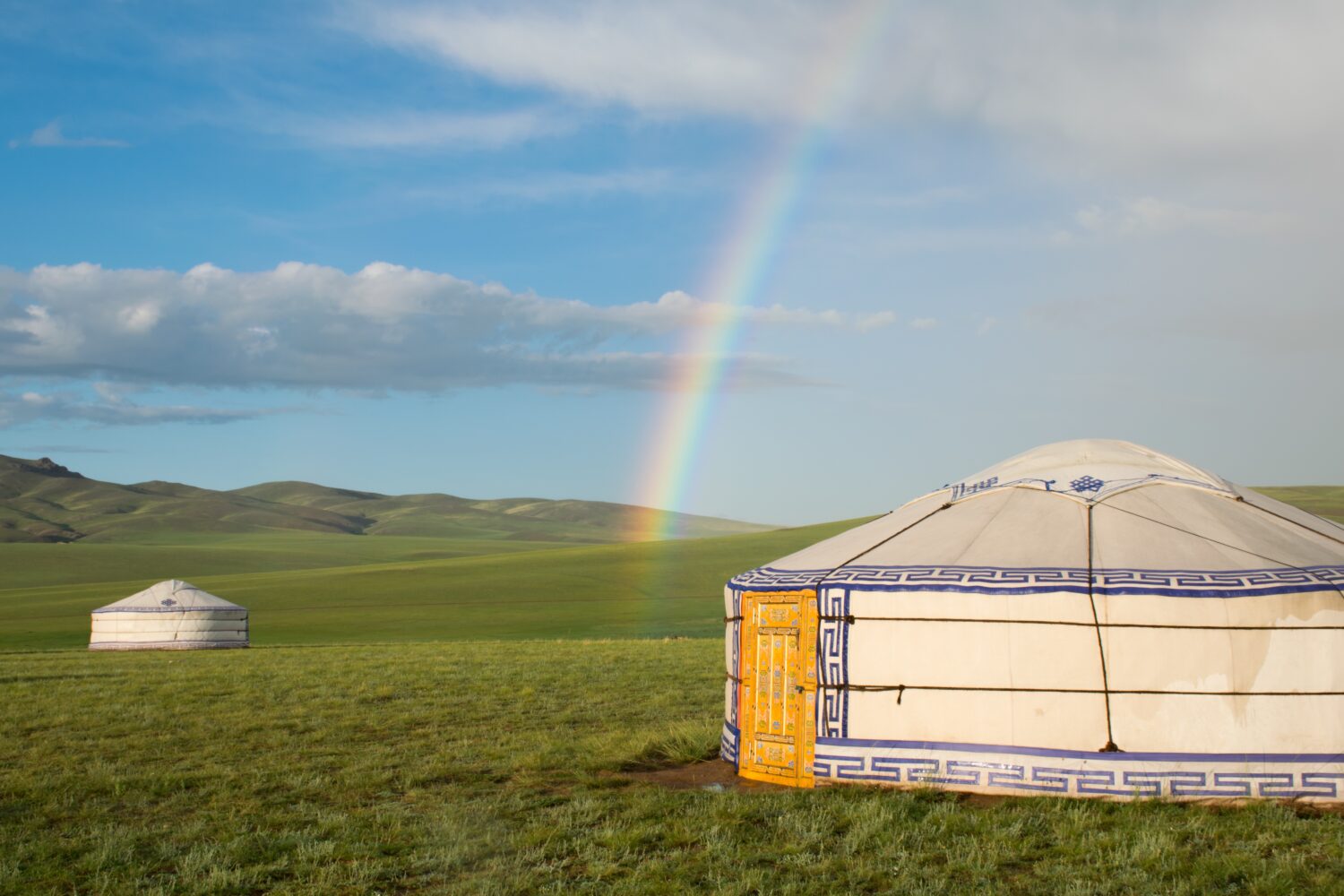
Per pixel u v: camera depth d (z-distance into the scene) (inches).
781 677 418.0
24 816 378.3
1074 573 377.1
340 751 509.0
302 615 2223.2
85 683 832.3
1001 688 376.5
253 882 295.7
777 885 283.4
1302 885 273.1
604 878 293.7
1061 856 302.4
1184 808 347.3
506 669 895.1
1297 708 355.6
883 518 486.9
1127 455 471.5
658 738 506.9
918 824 332.2
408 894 286.2
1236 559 383.9
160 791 419.8
